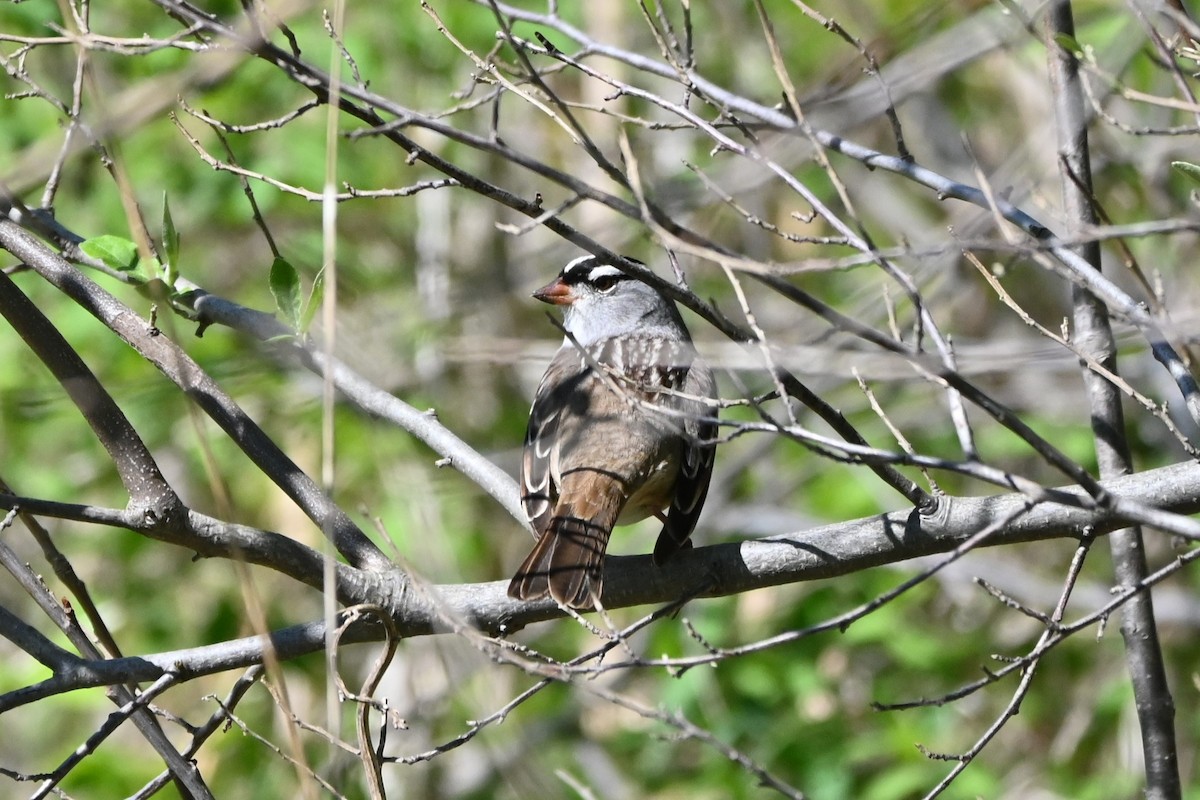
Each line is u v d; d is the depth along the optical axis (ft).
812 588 42.73
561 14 44.73
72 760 20.90
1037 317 46.80
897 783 39.34
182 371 20.49
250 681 22.27
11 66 23.81
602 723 46.62
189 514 22.47
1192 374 22.62
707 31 50.37
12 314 22.09
